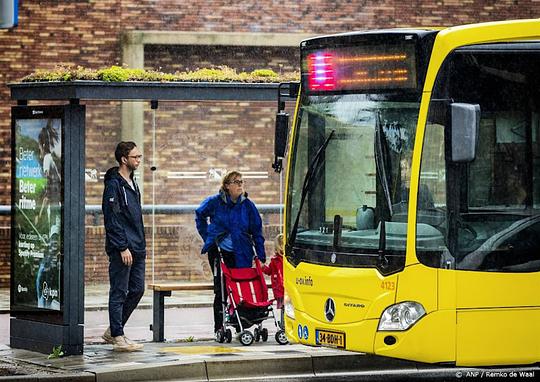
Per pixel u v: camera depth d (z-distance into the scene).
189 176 48.50
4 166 50.69
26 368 30.00
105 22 51.75
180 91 32.84
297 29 53.53
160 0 52.12
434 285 26.23
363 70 27.70
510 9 56.12
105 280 44.16
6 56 50.97
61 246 32.09
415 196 26.42
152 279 46.41
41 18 51.25
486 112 26.45
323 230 28.16
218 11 52.72
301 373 30.73
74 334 32.06
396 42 27.08
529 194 26.64
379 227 27.02
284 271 29.22
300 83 29.30
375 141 27.31
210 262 34.47
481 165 26.36
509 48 26.61
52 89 32.31
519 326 26.48
